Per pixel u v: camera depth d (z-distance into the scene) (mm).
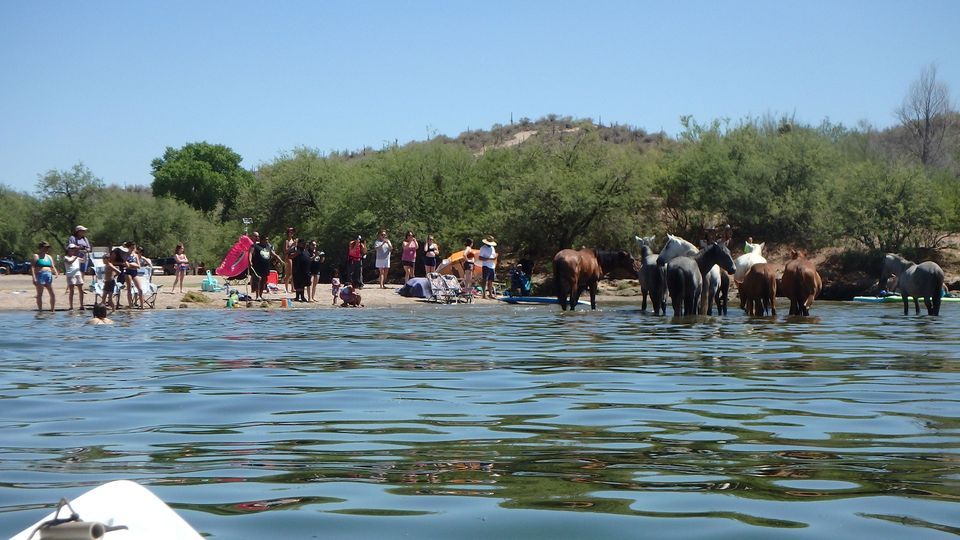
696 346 15359
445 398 9156
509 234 53938
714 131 60562
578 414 8141
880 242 53000
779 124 66688
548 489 5348
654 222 56406
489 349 14781
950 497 5125
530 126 119250
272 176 66188
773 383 10336
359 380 10641
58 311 26766
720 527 4523
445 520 4660
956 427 7438
